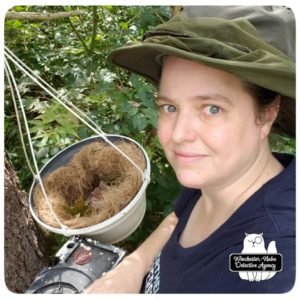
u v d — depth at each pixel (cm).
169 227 96
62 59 139
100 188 112
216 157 62
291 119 74
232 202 68
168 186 121
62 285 85
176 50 58
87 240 96
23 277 102
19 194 108
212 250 64
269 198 61
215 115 61
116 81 137
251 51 61
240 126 61
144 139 127
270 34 64
